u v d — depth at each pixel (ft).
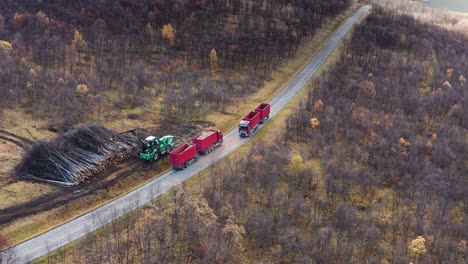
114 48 441.68
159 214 215.31
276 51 490.08
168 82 393.91
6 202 219.00
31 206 219.82
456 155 312.91
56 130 289.94
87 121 306.76
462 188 272.51
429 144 318.24
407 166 289.53
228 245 206.49
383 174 282.36
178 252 200.75
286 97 400.06
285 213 236.63
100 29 465.06
